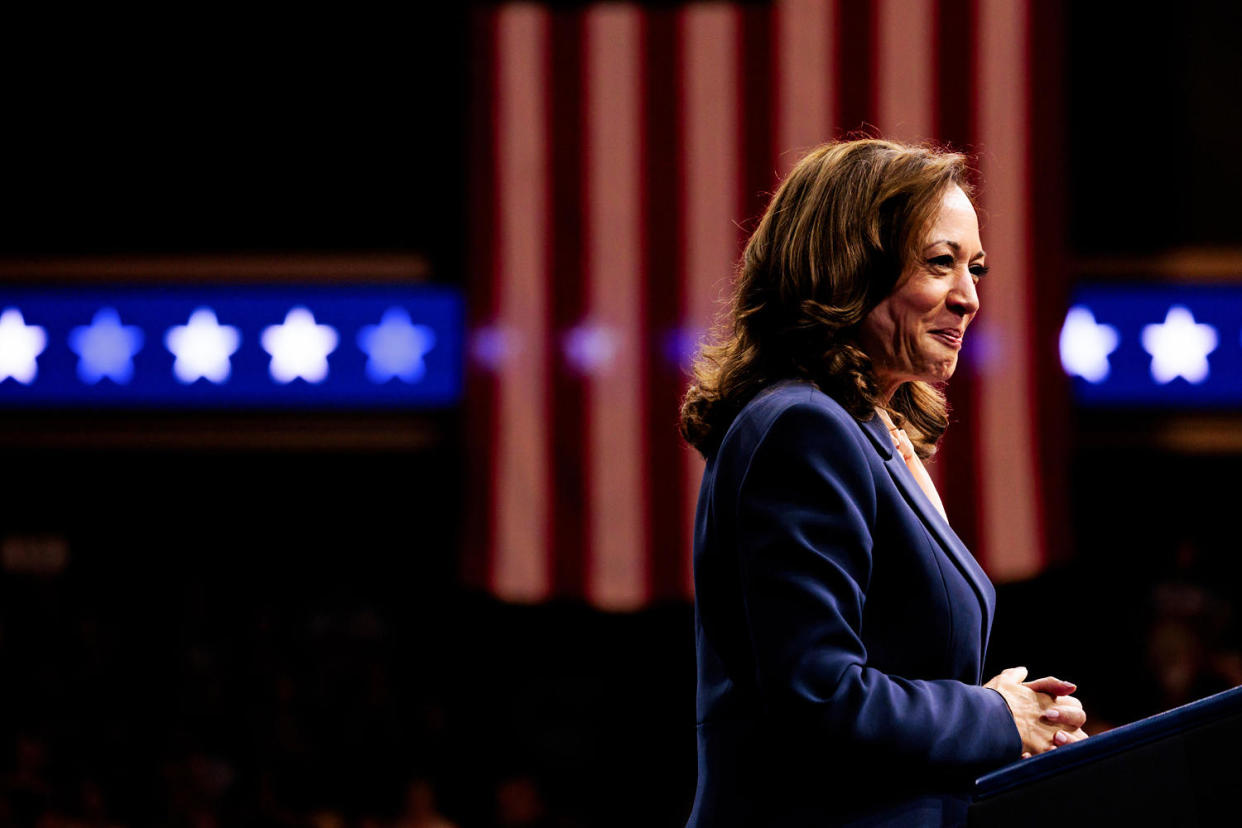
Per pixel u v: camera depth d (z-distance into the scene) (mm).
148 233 22156
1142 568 22422
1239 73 22062
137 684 22047
